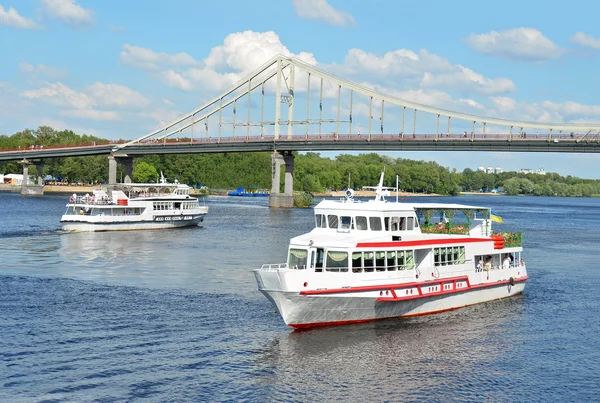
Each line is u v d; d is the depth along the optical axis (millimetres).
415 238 53938
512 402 37375
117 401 35781
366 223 52719
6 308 53500
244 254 87938
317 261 49406
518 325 52094
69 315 51750
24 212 158125
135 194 132750
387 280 50781
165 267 75688
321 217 54750
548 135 163250
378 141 191125
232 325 49594
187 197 136625
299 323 48281
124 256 84750
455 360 43562
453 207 58938
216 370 40469
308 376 40031
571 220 189625
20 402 35281
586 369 42562
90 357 42000
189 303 56406
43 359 41375
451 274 55906
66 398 35906
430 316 54000
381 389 38531
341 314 49562
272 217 161875
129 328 48375
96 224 118250
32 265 75438
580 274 77750
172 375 39500
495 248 60500
